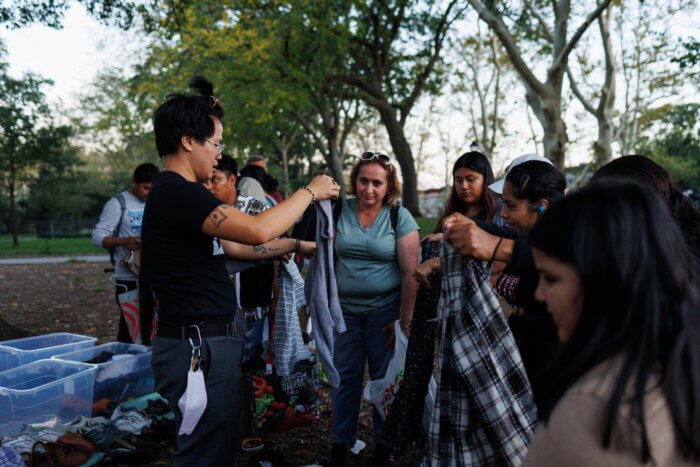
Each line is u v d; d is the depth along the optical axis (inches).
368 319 115.6
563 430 29.2
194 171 76.7
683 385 27.8
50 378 132.2
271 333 122.0
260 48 578.9
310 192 79.7
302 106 661.3
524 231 74.9
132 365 144.2
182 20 331.6
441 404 65.4
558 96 412.5
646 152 1230.3
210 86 80.6
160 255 73.6
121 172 1856.5
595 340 29.3
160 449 124.0
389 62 780.6
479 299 62.2
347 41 608.7
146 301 156.8
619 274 28.5
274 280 121.5
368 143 1535.4
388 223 112.9
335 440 115.6
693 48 309.7
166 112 73.6
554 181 72.2
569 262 30.5
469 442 62.9
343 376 116.0
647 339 28.0
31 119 960.3
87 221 1806.1
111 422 125.7
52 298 362.6
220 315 76.4
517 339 74.5
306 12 576.1
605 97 510.3
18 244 1082.1
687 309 28.9
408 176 735.1
